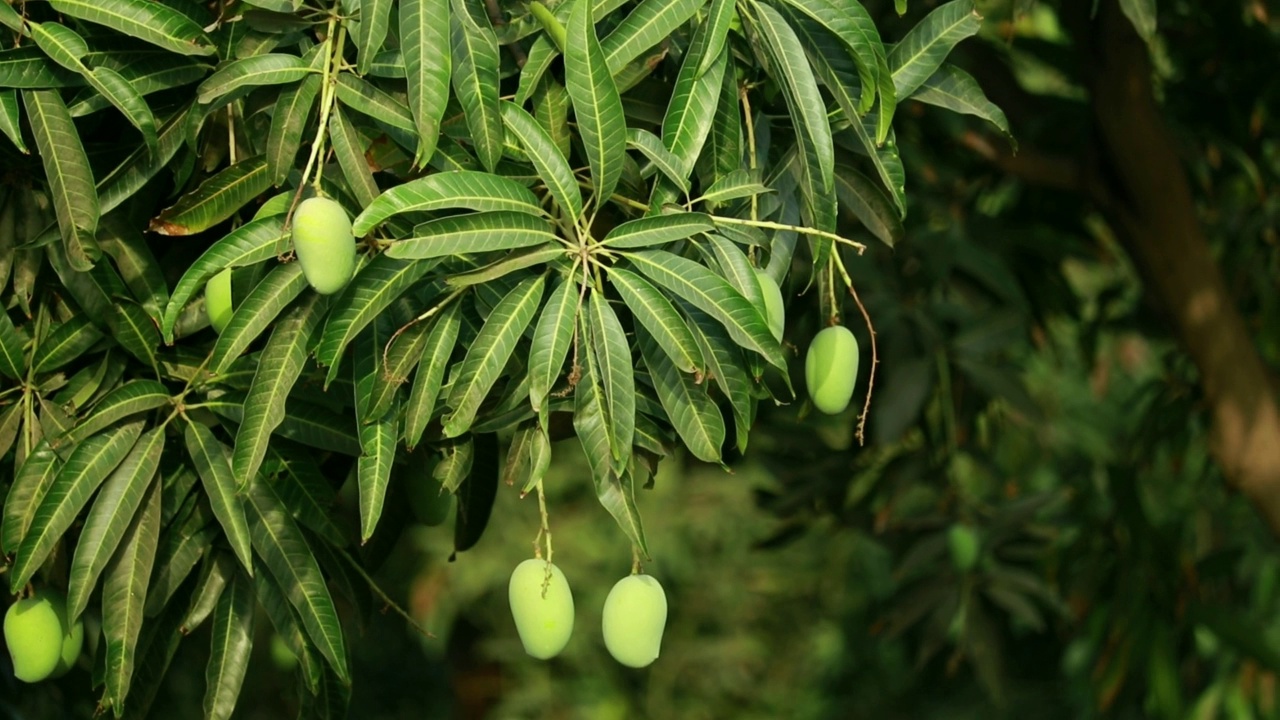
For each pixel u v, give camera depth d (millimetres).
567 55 3162
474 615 9445
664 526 9773
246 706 8281
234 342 3170
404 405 3260
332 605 3367
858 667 9258
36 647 3402
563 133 3268
